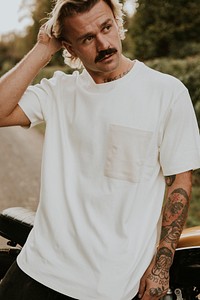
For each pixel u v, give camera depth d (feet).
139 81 8.29
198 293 9.52
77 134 8.45
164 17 62.13
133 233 8.20
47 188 8.45
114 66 8.13
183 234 9.59
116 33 8.13
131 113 8.23
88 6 7.93
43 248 8.38
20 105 8.70
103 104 8.30
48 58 8.75
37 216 8.62
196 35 61.26
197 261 9.30
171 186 8.44
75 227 8.24
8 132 51.93
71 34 8.15
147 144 8.22
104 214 8.22
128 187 8.23
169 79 8.28
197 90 31.73
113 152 8.24
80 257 8.21
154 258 8.45
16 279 8.49
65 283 8.18
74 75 8.71
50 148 8.60
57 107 8.66
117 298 8.07
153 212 8.38
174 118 8.21
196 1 60.70
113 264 8.07
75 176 8.45
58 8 8.04
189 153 8.26
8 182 28.40
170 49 61.67
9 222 10.23
